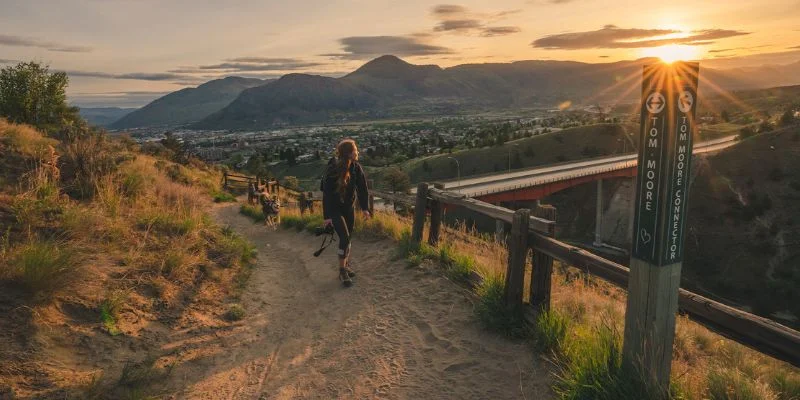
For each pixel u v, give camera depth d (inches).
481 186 2265.0
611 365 117.3
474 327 169.6
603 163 3216.0
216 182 1127.6
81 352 135.4
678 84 91.7
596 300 227.5
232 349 164.7
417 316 185.6
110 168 323.3
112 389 124.0
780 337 89.1
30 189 224.7
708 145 4089.6
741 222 2586.1
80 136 386.0
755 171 2819.9
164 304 181.9
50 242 179.8
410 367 148.2
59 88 815.7
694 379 119.5
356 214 354.3
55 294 151.2
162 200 338.0
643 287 104.0
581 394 113.3
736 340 99.3
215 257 262.4
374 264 262.8
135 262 202.5
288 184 2144.4
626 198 3270.2
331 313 200.1
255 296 222.7
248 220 577.0
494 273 191.2
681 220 99.5
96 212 237.1
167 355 150.2
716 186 2866.6
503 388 131.3
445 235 279.1
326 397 134.3
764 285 2225.6
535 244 158.6
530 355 146.0
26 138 342.0
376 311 196.2
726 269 2396.7
